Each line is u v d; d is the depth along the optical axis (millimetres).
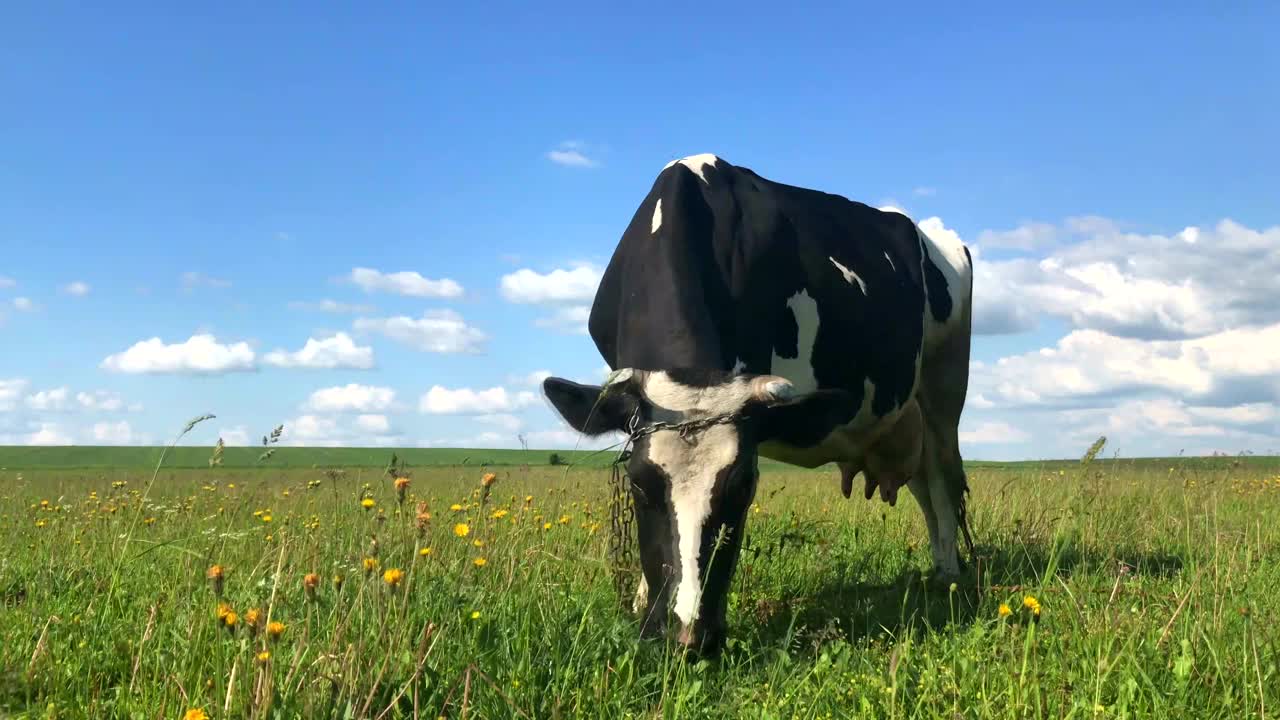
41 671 3816
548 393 5219
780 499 10844
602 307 6754
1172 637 4168
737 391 4973
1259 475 14000
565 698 3756
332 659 3463
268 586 4184
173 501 7738
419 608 4191
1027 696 3547
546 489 9469
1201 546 7156
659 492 4871
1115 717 3414
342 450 54688
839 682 3994
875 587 6543
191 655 3691
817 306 6695
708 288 5879
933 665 4035
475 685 3646
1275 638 4207
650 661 4344
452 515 5832
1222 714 3572
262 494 8758
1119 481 10023
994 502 9656
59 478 13836
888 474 7789
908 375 7508
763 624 5328
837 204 7777
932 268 8375
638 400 5051
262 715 3102
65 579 5359
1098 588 5246
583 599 5055
